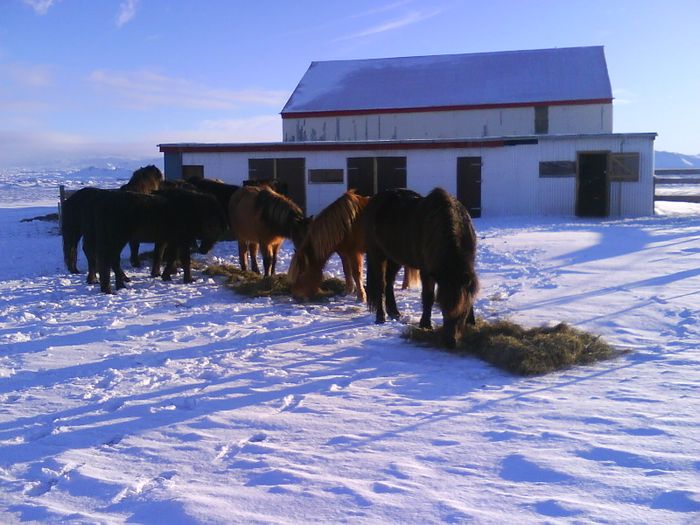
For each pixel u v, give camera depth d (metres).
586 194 22.14
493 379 6.09
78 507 3.92
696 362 6.25
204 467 4.40
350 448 4.58
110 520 3.71
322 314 9.23
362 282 10.18
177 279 12.54
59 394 6.06
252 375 6.46
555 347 6.43
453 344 6.87
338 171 22.72
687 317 7.92
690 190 36.59
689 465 3.97
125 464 4.51
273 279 11.12
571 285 10.17
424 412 5.24
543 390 5.66
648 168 21.73
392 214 8.02
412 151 22.53
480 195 22.53
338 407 5.44
